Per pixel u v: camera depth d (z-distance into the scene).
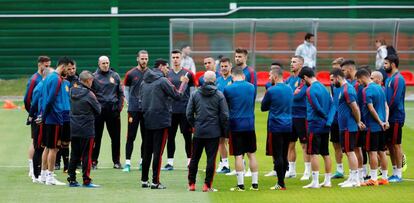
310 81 37.16
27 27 87.25
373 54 77.81
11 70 87.44
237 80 36.34
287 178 41.06
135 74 42.84
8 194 35.44
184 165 44.94
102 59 43.38
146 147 37.25
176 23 76.19
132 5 87.50
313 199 33.88
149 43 87.94
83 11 87.31
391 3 87.31
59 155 43.00
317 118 37.09
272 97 36.47
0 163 45.19
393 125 39.56
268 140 36.91
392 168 42.41
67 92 38.44
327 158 37.59
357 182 37.81
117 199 34.09
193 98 36.09
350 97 37.03
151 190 36.53
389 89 39.66
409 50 77.31
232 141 36.44
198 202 33.38
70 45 87.50
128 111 43.00
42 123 37.91
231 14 87.44
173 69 43.03
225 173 42.41
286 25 77.38
